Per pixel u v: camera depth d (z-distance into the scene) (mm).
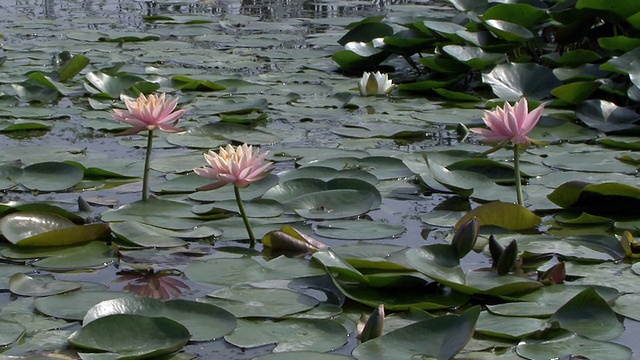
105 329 2523
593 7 6371
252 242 3465
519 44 6945
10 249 3299
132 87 6328
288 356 2422
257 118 5594
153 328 2545
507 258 3084
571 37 6891
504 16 7039
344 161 4520
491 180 4227
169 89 6617
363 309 2842
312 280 3051
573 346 2539
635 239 3537
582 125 5578
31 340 2527
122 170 4359
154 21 10281
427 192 4164
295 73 7363
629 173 4414
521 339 2596
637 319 2768
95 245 3373
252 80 7016
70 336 2486
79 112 5812
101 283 3006
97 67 7398
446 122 5633
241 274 3084
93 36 8914
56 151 4711
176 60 7840
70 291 2898
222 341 2568
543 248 3398
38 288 2910
